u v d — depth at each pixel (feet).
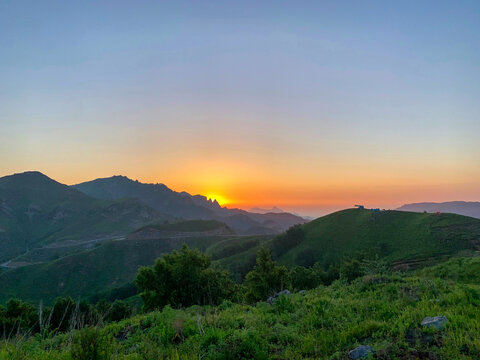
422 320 28.40
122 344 32.81
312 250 354.54
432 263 246.06
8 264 631.56
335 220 417.08
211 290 89.20
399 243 310.04
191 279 88.12
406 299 36.52
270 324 34.58
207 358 24.30
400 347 23.15
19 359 26.91
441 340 23.35
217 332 29.81
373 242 328.70
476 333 23.16
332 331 28.66
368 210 426.10
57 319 88.79
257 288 103.60
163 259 95.66
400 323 27.45
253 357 24.03
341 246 346.13
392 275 54.54
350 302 39.86
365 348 22.94
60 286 450.71
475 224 306.76
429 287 41.73
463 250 259.19
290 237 390.83
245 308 48.47
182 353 26.30
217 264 113.09
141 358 25.90
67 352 25.32
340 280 59.72
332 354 23.47
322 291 55.01
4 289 417.90
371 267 58.70
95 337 24.85
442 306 33.30
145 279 90.53
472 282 64.80
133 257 578.25
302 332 29.86
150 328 37.40
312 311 37.11
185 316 40.81
